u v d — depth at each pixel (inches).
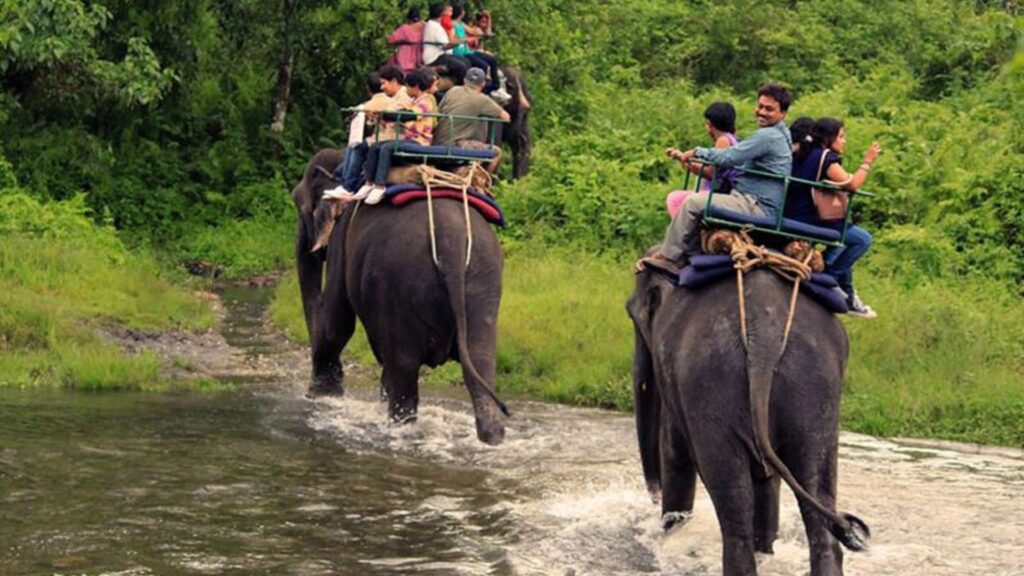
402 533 760.3
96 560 697.0
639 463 932.0
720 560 719.7
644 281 730.8
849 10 2413.9
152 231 1924.2
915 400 1104.8
